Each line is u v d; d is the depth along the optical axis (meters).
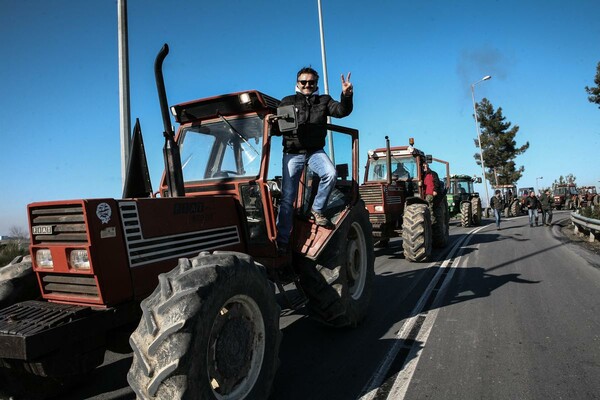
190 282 2.50
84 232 2.71
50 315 2.69
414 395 3.28
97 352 2.89
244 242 3.98
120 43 6.54
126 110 6.59
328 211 4.69
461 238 13.71
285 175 4.24
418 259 8.94
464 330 4.70
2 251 10.56
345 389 3.42
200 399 2.39
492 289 6.48
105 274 2.72
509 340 4.36
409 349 4.20
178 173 3.61
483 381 3.47
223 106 4.19
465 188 24.23
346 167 5.07
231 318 2.79
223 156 4.23
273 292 3.14
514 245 11.48
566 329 4.62
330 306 4.37
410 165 11.47
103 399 3.43
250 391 2.86
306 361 4.00
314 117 4.19
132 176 3.48
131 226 2.91
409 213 9.12
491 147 50.44
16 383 3.16
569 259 8.97
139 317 3.04
